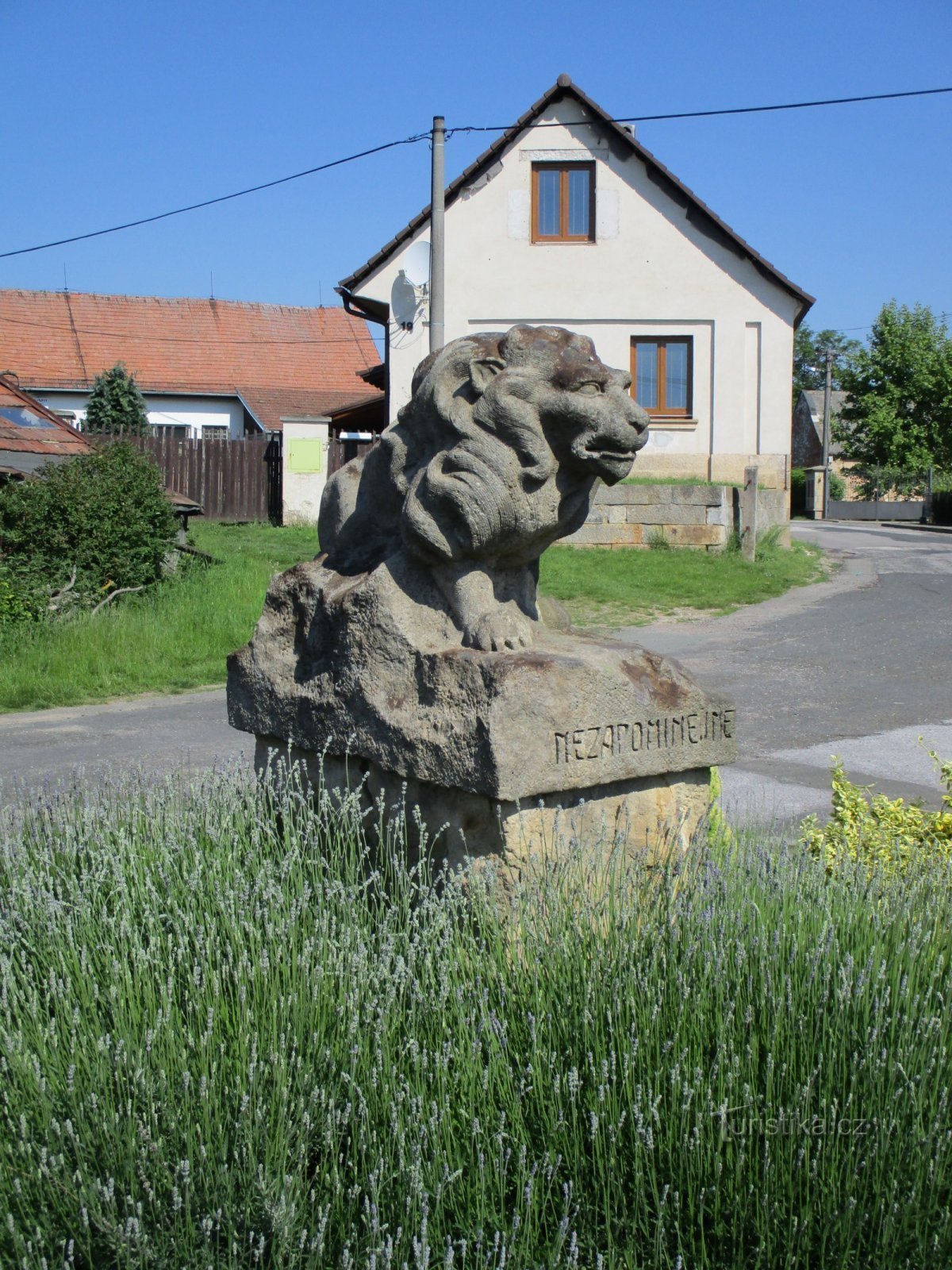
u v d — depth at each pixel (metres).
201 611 12.85
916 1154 2.57
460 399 3.90
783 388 20.73
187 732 9.22
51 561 13.11
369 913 3.69
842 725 8.88
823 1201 2.47
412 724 3.93
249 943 3.42
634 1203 2.49
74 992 3.24
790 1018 2.90
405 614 4.07
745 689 10.38
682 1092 2.70
